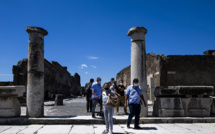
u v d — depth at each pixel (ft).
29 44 27.66
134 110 23.34
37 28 27.50
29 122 25.70
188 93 28.48
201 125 25.58
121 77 122.21
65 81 138.82
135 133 21.04
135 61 28.19
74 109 43.70
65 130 22.36
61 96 57.21
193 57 60.59
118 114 32.68
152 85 64.13
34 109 26.96
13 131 21.80
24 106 50.72
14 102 27.22
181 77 59.62
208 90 28.66
